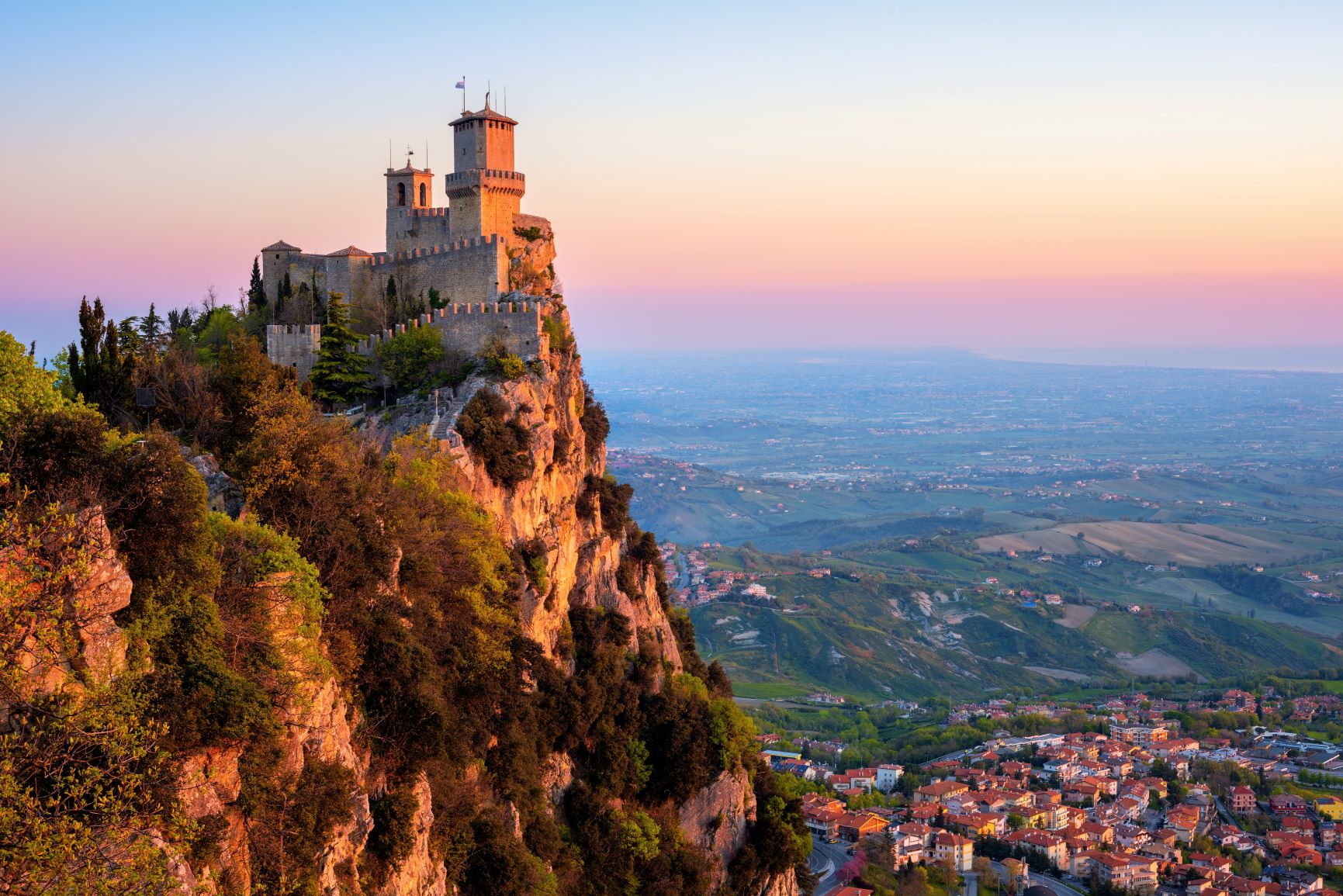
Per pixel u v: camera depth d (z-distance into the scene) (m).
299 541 83.06
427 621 99.56
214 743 62.38
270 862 65.50
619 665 141.00
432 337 141.38
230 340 135.62
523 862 98.00
